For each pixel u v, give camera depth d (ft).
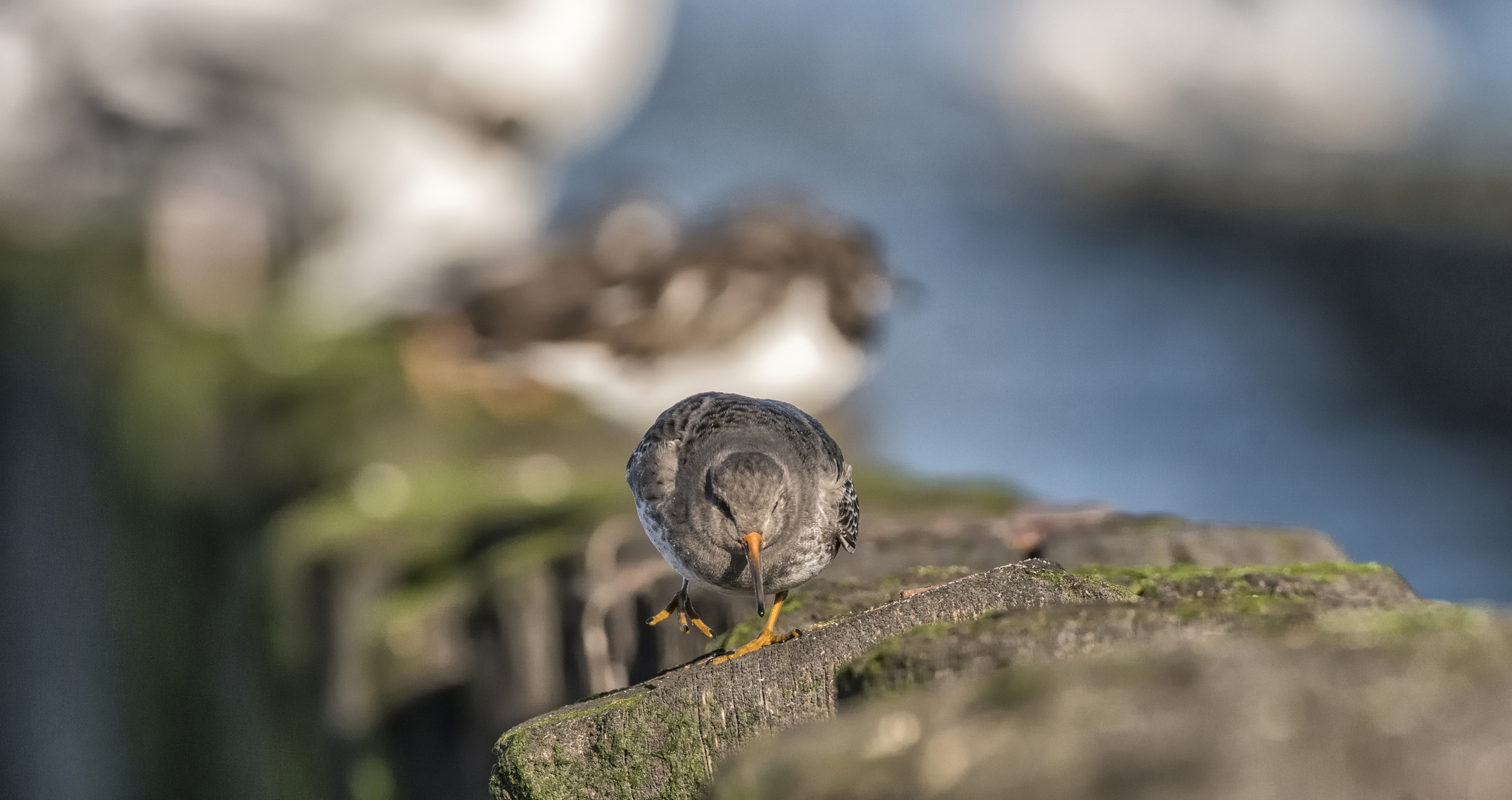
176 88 48.60
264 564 33.27
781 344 38.24
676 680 15.03
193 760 37.88
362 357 41.32
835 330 38.73
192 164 49.52
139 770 41.06
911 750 9.30
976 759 8.96
